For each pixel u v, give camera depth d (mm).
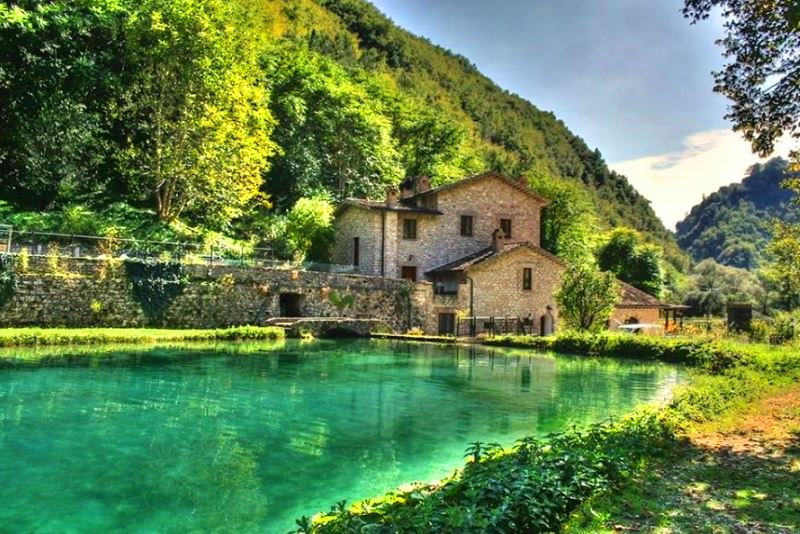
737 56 11914
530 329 35562
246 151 34969
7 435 9953
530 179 52750
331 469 8789
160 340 23547
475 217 39156
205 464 8828
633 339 23406
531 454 7012
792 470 7453
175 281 27141
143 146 37625
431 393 15141
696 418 10758
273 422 11578
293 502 7426
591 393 15391
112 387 14297
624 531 5227
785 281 33688
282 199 45531
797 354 20500
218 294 28312
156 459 8961
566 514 5555
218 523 6703
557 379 17750
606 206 144125
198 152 33719
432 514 4887
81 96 34875
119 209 33250
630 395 15125
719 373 18391
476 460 7328
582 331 26438
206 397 13672
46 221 28781
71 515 6793
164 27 31500
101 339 22016
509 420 12211
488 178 39594
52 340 20891
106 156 37625
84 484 7812
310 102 50531
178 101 34750
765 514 5750
